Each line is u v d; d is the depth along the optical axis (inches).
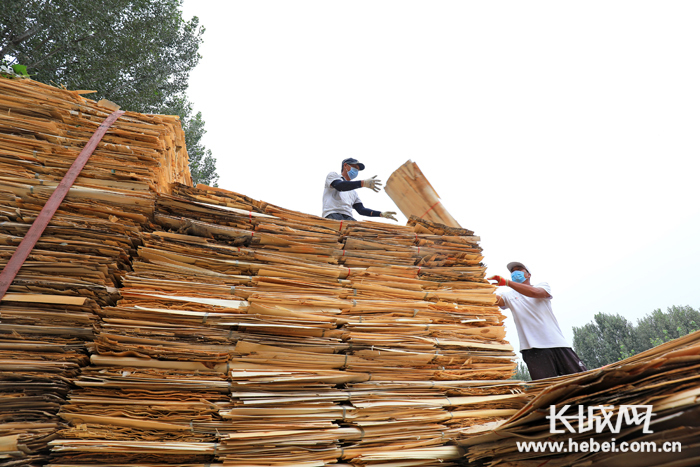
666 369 62.1
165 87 472.1
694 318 933.2
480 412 99.1
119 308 89.3
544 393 68.4
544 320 143.7
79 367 84.0
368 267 117.6
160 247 100.3
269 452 82.4
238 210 113.7
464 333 113.3
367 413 91.4
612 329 983.6
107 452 76.2
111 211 99.7
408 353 103.3
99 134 108.4
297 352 95.5
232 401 86.2
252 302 96.8
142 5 412.8
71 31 350.3
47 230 92.7
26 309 83.5
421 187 143.6
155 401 82.6
